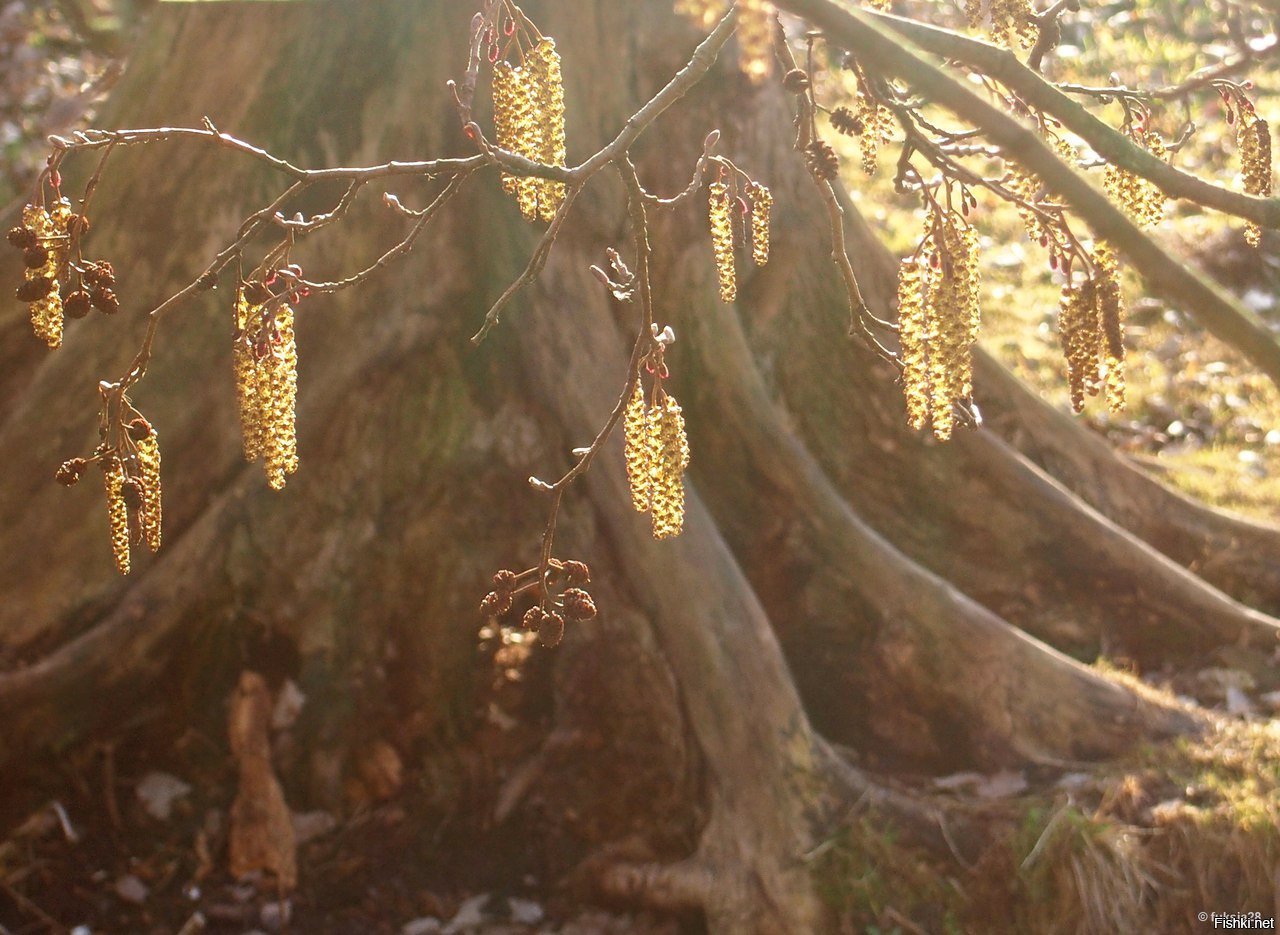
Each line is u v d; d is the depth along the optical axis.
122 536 2.04
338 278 4.76
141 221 4.74
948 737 4.83
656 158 4.91
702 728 4.53
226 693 4.68
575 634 4.75
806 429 5.26
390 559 4.79
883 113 2.32
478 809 4.67
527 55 2.09
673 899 4.37
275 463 2.03
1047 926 4.17
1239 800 4.37
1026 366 7.33
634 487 2.01
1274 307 7.97
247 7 4.78
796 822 4.38
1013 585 5.36
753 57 1.42
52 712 4.49
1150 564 5.39
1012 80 1.72
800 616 4.98
